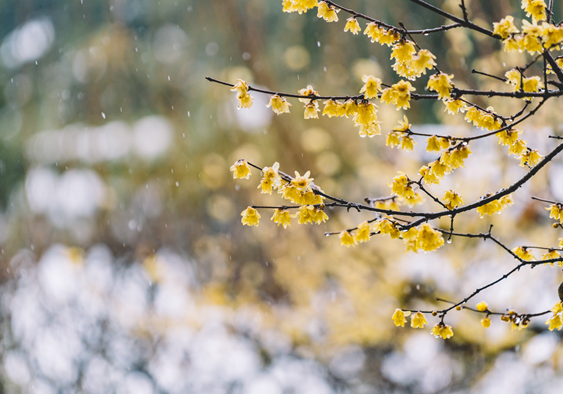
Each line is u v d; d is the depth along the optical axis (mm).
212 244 6668
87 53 6340
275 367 5277
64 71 6457
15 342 5496
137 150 6328
